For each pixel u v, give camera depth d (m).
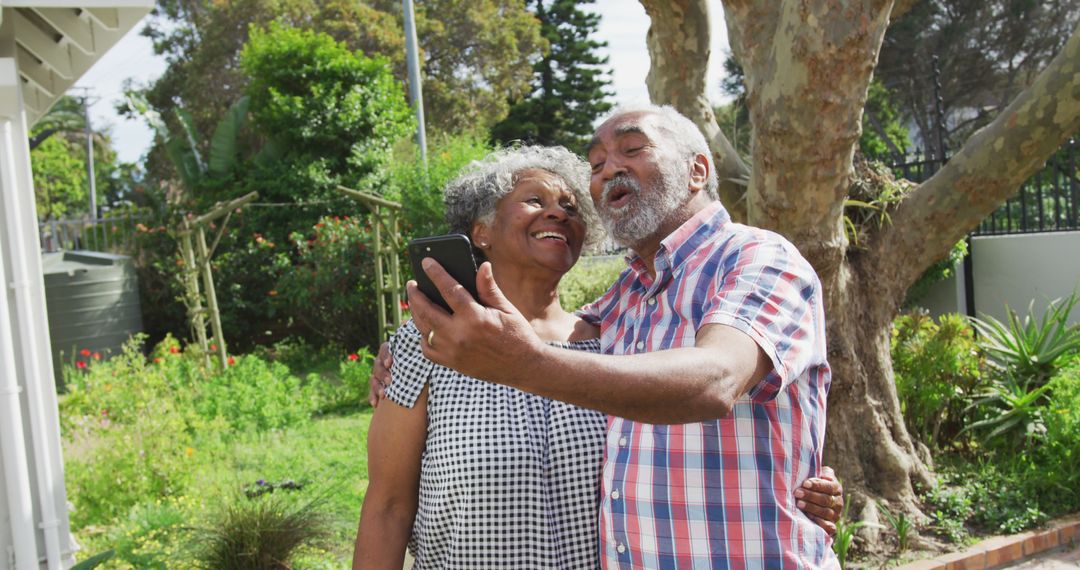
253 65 14.03
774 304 1.48
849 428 4.40
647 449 1.69
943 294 8.77
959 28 19.30
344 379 8.56
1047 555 4.33
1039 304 8.12
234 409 7.18
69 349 10.68
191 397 7.41
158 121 15.34
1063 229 8.34
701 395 1.18
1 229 3.39
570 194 2.04
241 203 9.25
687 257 1.75
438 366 1.90
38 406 3.41
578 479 1.84
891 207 4.64
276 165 13.38
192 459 5.52
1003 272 8.42
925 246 4.52
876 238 4.61
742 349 1.36
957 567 4.04
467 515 1.81
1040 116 3.98
